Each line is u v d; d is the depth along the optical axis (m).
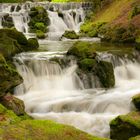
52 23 36.09
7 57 16.72
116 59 18.70
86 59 16.52
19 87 15.04
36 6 37.59
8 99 11.68
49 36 30.31
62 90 15.70
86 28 32.91
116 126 10.23
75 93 15.05
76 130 7.66
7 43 18.08
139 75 18.56
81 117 12.16
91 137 7.48
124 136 9.99
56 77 16.55
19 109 11.55
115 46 23.53
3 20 34.03
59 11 38.50
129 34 26.03
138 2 32.44
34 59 16.86
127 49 21.47
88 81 16.11
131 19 28.81
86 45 18.25
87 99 13.70
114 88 15.91
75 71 16.41
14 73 12.35
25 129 7.38
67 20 37.78
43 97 14.35
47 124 7.75
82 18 39.00
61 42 26.98
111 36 27.05
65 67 16.86
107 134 11.06
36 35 30.61
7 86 11.88
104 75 15.95
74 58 17.09
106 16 35.25
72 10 39.38
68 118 12.09
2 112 9.23
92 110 12.81
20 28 33.91
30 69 16.31
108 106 12.88
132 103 12.23
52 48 22.33
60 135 7.33
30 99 14.01
